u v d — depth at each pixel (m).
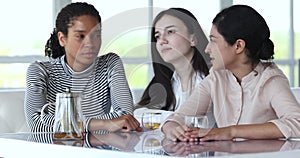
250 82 2.16
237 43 2.15
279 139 1.84
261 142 1.74
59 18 2.35
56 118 1.92
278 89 2.09
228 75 2.18
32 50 5.48
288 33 7.19
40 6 5.48
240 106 2.14
